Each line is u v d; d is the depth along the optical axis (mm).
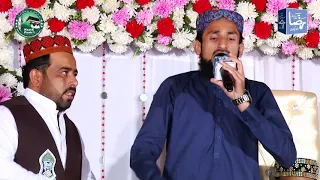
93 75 3600
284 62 3838
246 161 2439
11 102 2629
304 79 3852
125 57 3648
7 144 2471
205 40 2580
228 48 2547
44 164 2525
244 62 3797
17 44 3449
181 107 2523
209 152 2439
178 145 2461
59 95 2652
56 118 2676
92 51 3596
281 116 2525
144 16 3436
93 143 3594
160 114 2482
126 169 3627
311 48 3699
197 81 2594
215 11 2574
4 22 3303
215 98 2531
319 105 3848
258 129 2326
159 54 3686
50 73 2641
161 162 3350
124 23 3447
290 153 2395
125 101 3648
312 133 3490
